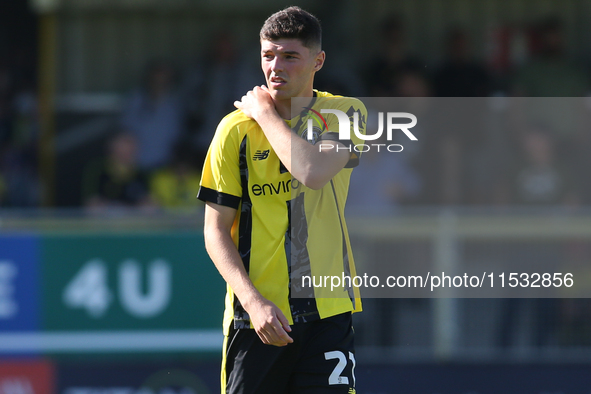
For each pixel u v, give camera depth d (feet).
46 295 54.34
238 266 27.20
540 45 84.17
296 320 28.19
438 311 53.57
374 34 86.89
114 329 54.34
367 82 82.33
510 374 52.95
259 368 28.55
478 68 79.61
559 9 85.56
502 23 85.61
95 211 55.06
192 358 54.19
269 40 27.37
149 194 81.10
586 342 52.85
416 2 87.20
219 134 28.35
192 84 84.94
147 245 54.54
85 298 54.39
